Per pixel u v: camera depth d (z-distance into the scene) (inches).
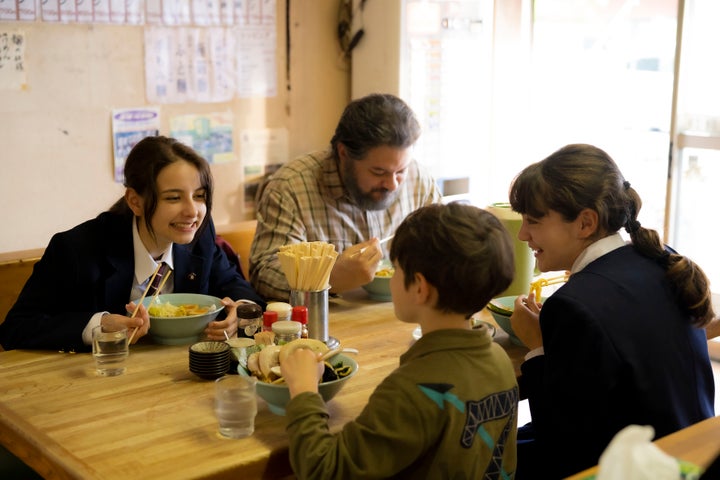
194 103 153.1
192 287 94.3
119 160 145.4
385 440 56.1
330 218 107.0
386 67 162.2
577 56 167.6
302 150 170.9
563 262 75.4
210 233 96.2
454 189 174.4
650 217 163.0
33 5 131.6
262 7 158.9
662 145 158.4
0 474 86.0
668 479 39.3
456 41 168.2
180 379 74.8
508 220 97.0
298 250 82.1
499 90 175.6
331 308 97.0
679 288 70.9
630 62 160.2
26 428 64.6
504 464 62.6
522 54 174.4
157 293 86.4
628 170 164.7
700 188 157.1
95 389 72.4
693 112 155.1
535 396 74.4
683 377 69.4
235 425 63.3
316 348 70.5
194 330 83.4
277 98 164.6
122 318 80.6
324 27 168.9
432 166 169.3
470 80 172.1
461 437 57.7
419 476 58.4
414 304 61.1
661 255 73.0
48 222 139.3
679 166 157.2
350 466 55.9
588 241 73.9
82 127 140.3
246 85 159.5
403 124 98.1
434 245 58.5
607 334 66.2
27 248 137.5
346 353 81.8
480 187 178.7
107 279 86.7
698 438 58.6
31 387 72.9
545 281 92.4
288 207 104.7
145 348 82.7
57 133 137.6
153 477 57.1
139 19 143.5
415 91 164.2
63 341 80.7
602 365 65.9
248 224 129.0
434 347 59.6
